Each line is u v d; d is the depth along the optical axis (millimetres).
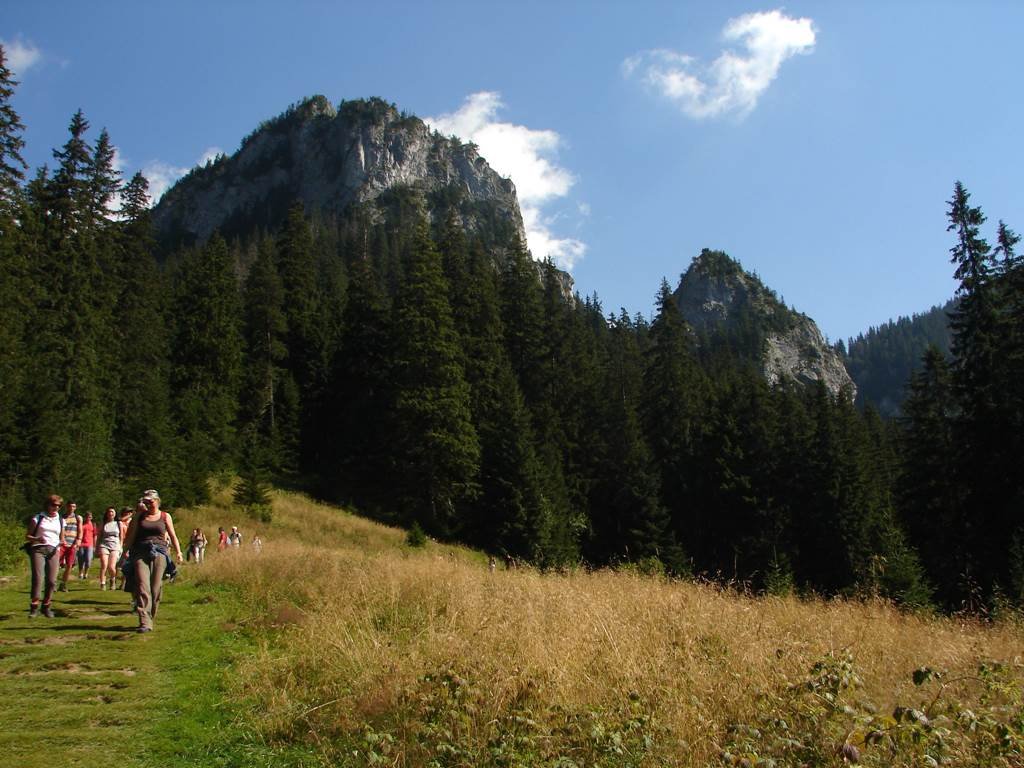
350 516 41562
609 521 46719
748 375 62281
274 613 8461
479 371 51406
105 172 38156
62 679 5414
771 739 3992
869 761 3711
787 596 11148
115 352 39062
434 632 6734
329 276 89438
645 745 3934
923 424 33219
